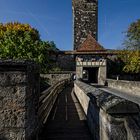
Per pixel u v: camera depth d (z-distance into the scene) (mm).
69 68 42812
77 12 51531
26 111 4062
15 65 4051
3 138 4008
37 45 35625
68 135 7422
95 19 51812
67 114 10898
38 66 5461
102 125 5250
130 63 31969
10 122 4031
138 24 30953
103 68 37406
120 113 4145
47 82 38656
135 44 31375
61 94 21141
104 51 38094
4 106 4035
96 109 6273
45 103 8328
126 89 23891
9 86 4047
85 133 7691
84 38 51281
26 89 4070
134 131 3664
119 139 4035
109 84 32781
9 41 33562
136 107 4145
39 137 6242
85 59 37438
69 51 42969
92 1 51656
